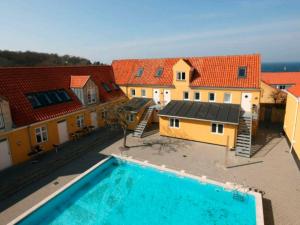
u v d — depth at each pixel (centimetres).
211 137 2458
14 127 1897
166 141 2589
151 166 1920
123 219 1409
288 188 1620
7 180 1752
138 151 2311
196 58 3184
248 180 1730
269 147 2328
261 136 2645
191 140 2594
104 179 1845
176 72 3002
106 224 1372
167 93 3177
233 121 2272
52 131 2305
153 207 1519
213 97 2864
